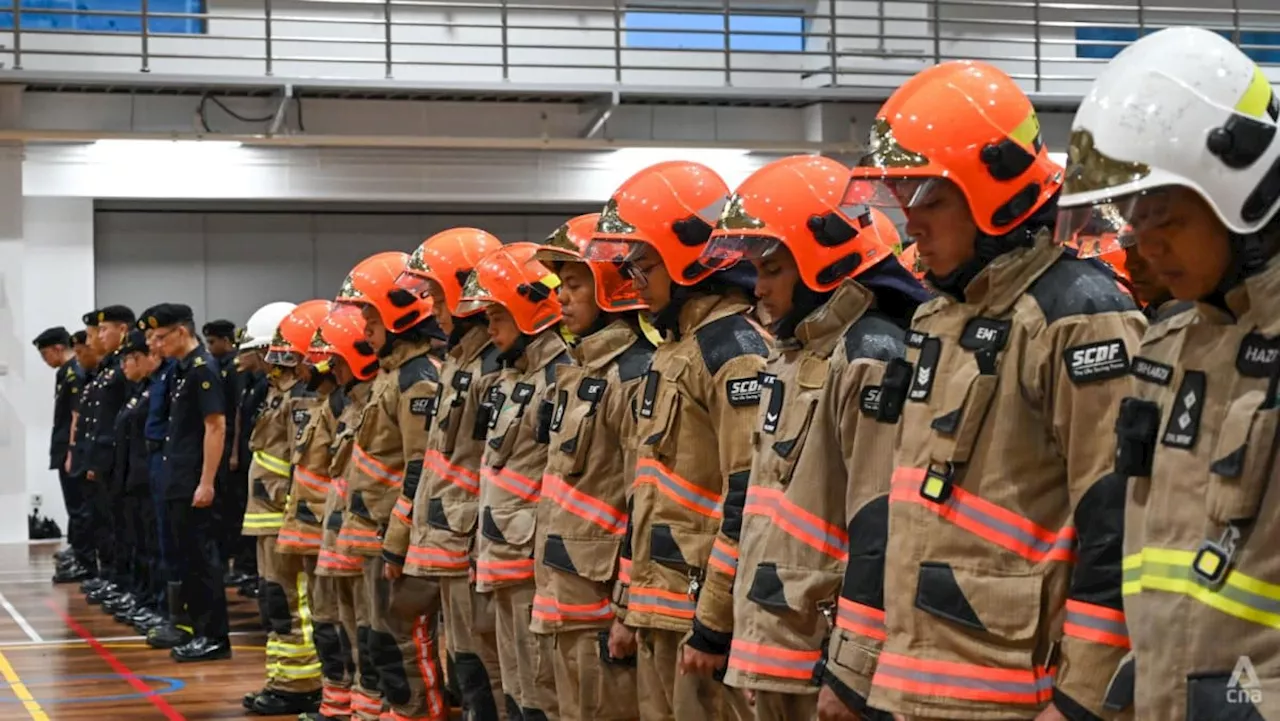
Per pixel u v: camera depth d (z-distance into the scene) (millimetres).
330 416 7887
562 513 4715
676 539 4113
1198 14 15891
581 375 4789
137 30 15273
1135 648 2389
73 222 15945
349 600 7223
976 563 2840
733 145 14961
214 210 16656
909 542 2922
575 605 4664
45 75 13688
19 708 8273
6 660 9875
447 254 6125
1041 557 2814
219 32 15312
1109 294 2752
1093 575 2639
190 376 9547
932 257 3008
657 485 4152
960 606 2834
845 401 3326
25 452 16266
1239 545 2240
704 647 3848
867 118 15219
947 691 2842
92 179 15359
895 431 3154
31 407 16250
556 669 4754
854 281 3504
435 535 5902
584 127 15477
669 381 4133
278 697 8062
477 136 15344
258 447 8641
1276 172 2295
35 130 14391
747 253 3619
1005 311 2871
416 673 6508
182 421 9609
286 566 8156
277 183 15391
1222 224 2326
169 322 9688
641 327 4719
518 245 5570
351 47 15391
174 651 9734
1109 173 2393
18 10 13570
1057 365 2764
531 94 14695
